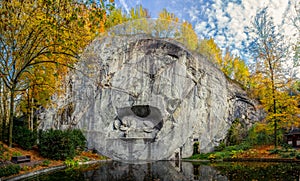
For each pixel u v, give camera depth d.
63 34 10.86
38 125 19.22
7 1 10.73
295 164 12.16
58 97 18.64
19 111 19.83
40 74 15.37
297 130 18.77
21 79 15.42
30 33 11.92
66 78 18.34
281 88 17.25
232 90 22.08
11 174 8.61
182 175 9.45
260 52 17.38
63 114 18.86
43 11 10.91
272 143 18.25
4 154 10.71
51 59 14.75
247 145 17.98
